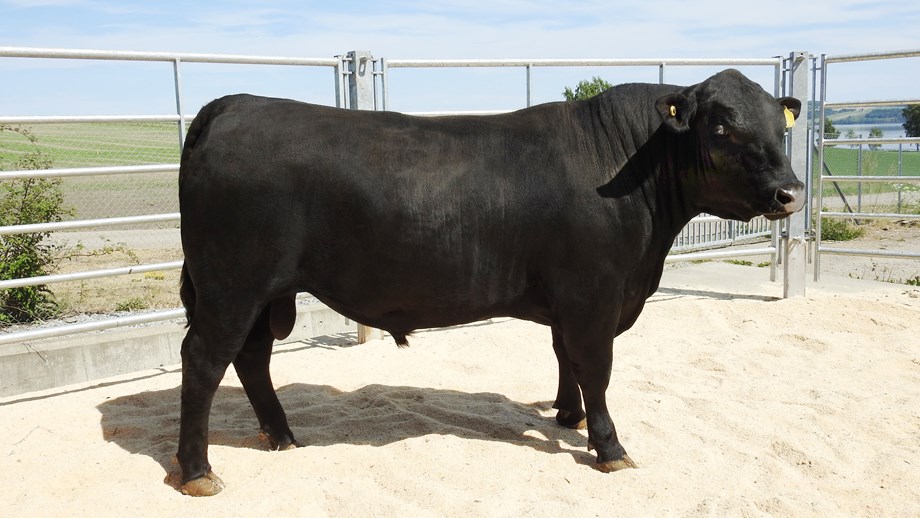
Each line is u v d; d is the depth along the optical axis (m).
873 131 17.30
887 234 14.23
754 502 3.86
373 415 5.14
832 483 4.14
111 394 5.67
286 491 3.86
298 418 5.12
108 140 8.66
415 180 4.00
